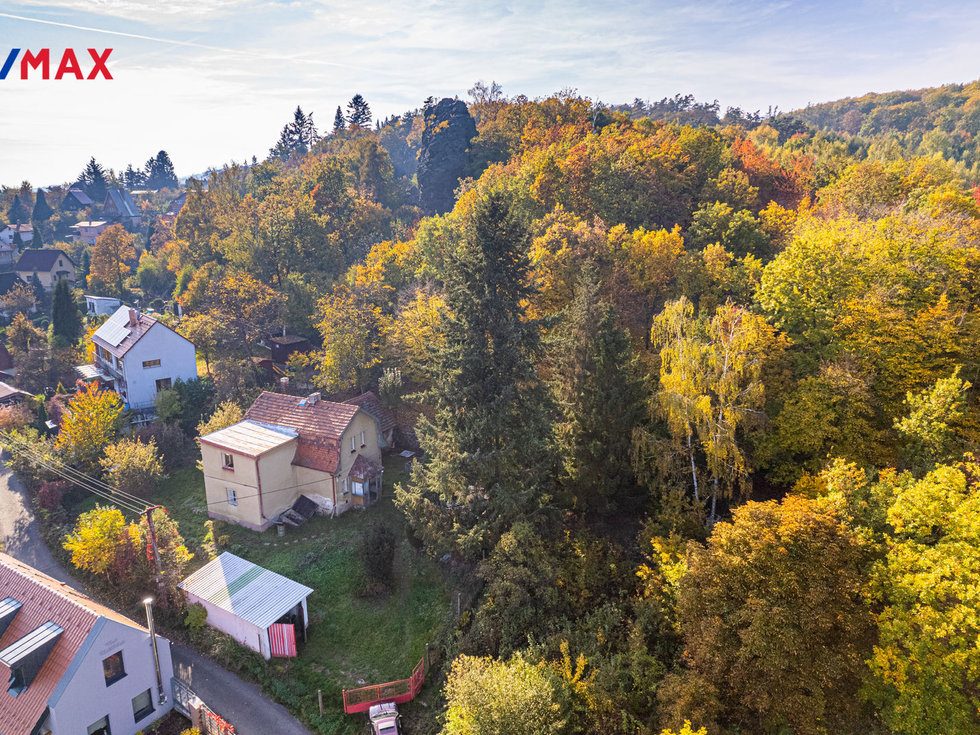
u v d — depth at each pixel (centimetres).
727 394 2878
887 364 2925
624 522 3206
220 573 3139
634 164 6078
